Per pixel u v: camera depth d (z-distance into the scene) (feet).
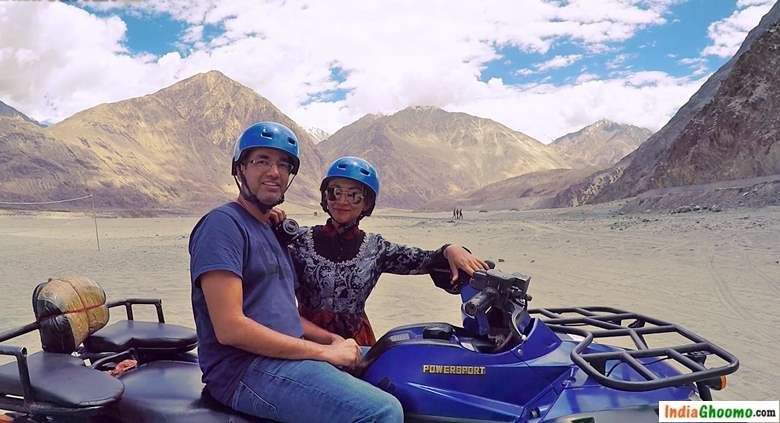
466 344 10.55
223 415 9.77
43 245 96.27
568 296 34.01
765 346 22.99
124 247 84.28
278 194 10.57
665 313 28.94
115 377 10.94
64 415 9.49
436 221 168.14
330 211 12.37
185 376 11.20
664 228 77.66
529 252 59.88
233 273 9.70
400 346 10.22
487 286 10.80
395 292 37.27
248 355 9.96
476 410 9.66
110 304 13.32
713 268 42.47
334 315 12.43
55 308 11.24
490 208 644.69
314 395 9.37
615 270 44.04
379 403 9.15
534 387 9.84
